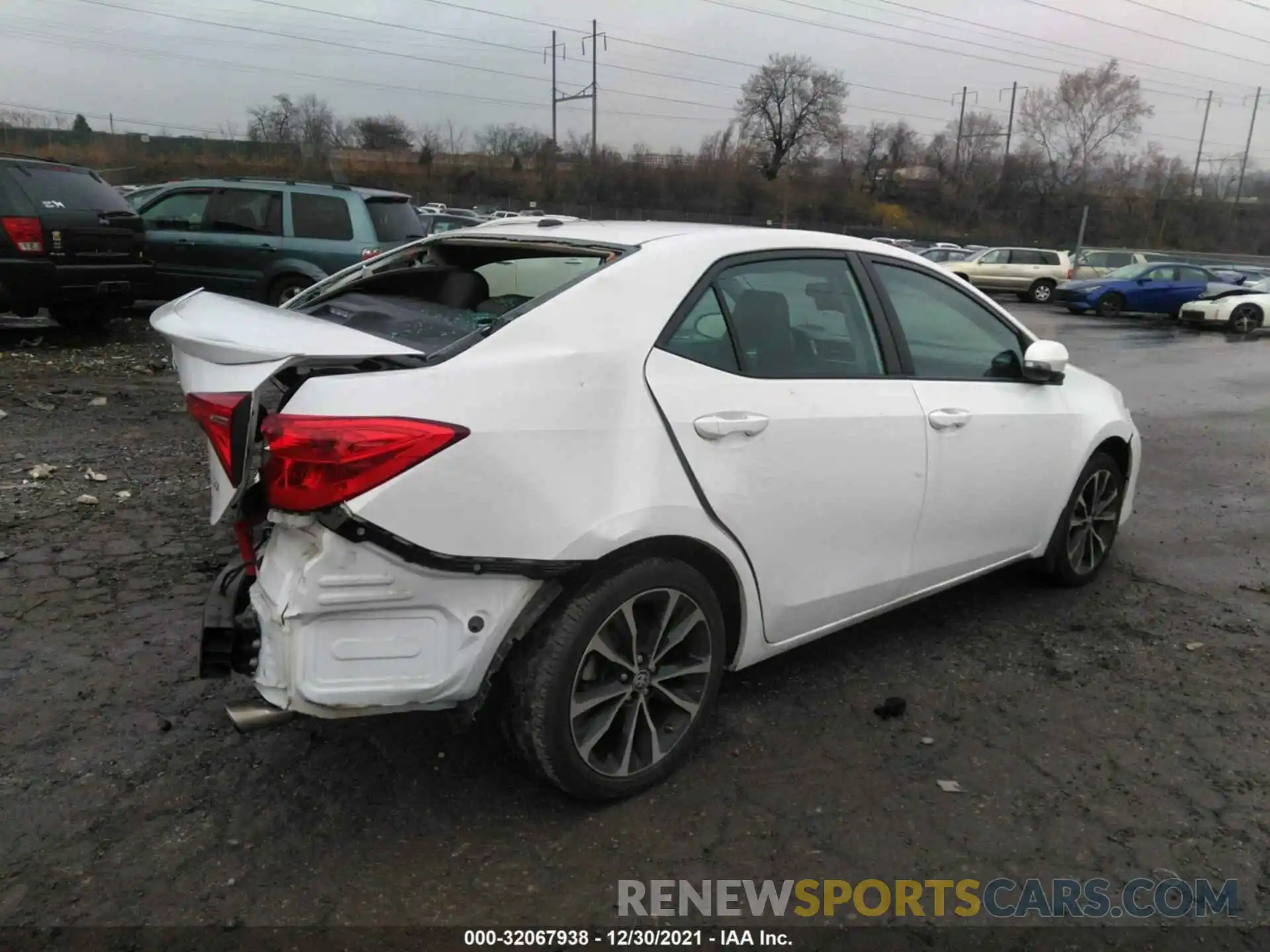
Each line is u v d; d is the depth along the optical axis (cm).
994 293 2975
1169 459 802
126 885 252
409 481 239
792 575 324
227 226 1143
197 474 597
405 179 5519
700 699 308
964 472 378
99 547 473
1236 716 358
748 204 5897
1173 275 2448
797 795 302
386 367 254
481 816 286
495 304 348
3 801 282
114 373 900
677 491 283
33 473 572
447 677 255
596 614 271
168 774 299
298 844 271
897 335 363
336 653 245
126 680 351
